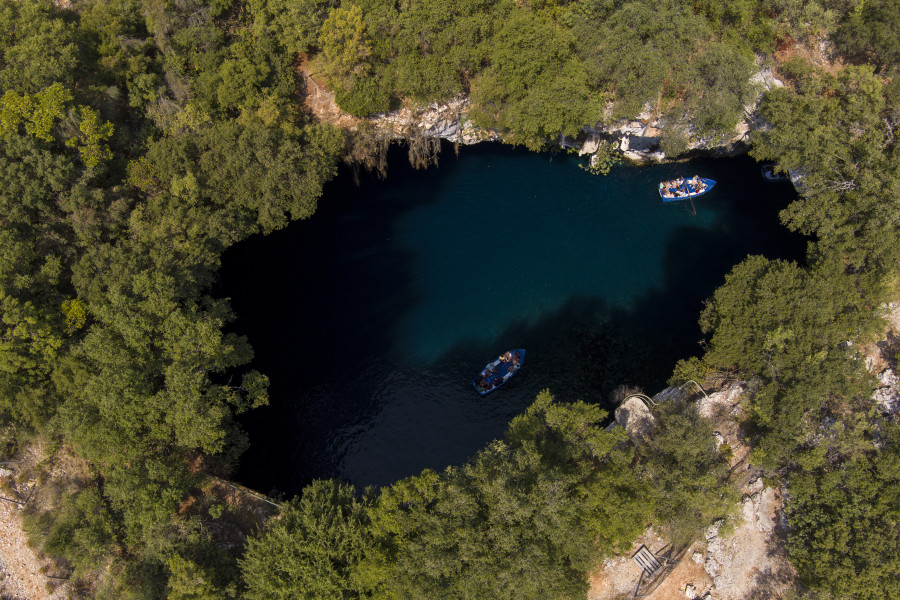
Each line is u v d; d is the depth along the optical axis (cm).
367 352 6850
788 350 5394
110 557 5131
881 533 4844
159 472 4891
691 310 6838
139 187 5962
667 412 5506
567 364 6688
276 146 6144
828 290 5491
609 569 5316
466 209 7650
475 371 6744
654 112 6769
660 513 4925
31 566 5209
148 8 6469
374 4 6344
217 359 5372
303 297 7144
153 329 5244
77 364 5119
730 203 7369
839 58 7062
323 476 6159
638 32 6353
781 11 6788
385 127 7112
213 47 6425
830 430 5472
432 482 4703
